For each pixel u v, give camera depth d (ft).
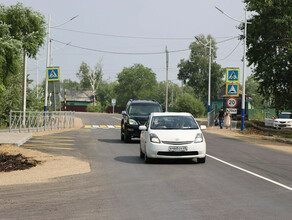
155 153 47.70
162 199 29.12
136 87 439.22
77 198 29.68
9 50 76.38
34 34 92.58
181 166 46.80
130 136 75.92
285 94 148.66
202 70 365.61
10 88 124.16
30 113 106.83
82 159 53.06
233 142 85.10
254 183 35.94
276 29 157.48
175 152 47.67
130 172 42.19
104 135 97.60
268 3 152.15
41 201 28.81
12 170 44.39
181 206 26.89
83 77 490.90
